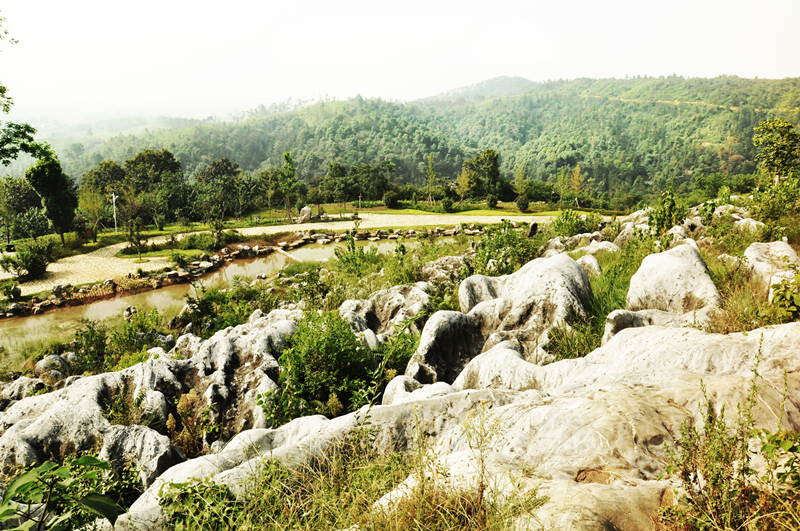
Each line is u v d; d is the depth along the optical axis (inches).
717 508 78.5
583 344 251.6
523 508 91.3
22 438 229.0
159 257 1454.2
